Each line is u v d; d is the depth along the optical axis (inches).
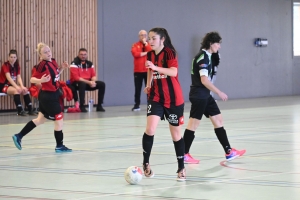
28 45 971.3
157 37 362.6
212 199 309.4
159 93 364.5
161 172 395.5
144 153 370.9
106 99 1103.0
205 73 417.4
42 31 989.8
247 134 619.2
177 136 367.6
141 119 813.2
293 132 636.7
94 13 1068.5
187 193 325.4
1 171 404.8
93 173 394.0
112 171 401.4
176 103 363.3
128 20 1124.5
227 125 717.9
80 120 798.5
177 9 1200.8
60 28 1015.0
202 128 687.7
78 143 554.9
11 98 954.7
